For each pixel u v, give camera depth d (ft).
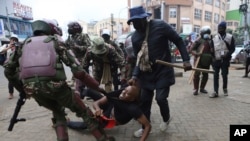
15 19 138.00
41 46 10.19
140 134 14.14
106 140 12.30
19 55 10.74
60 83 10.07
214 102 21.04
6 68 10.93
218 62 22.17
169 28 13.43
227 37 21.81
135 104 12.94
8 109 20.22
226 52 22.02
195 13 191.01
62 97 10.55
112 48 16.85
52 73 9.87
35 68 9.85
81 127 14.87
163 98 13.73
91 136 14.42
